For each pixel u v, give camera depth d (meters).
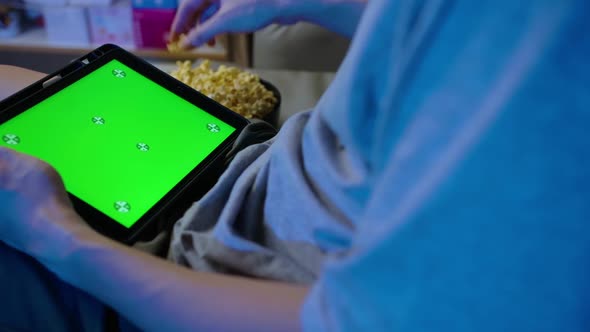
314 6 0.56
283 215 0.43
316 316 0.30
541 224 0.23
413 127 0.27
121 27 1.50
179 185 0.51
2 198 0.42
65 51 1.55
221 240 0.45
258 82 0.83
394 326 0.27
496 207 0.23
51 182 0.44
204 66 0.84
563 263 0.23
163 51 1.52
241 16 0.58
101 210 0.48
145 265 0.38
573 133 0.22
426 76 0.27
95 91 0.54
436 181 0.24
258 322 0.35
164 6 1.44
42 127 0.50
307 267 0.42
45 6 1.49
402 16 0.29
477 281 0.24
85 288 0.41
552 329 0.24
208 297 0.36
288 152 0.43
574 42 0.21
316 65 1.24
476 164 0.23
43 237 0.41
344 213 0.37
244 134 0.57
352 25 0.56
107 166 0.50
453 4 0.26
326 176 0.39
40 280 0.47
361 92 0.33
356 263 0.27
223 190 0.50
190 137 0.55
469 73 0.25
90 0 1.46
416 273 0.26
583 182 0.22
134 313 0.38
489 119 0.23
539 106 0.22
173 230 0.51
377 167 0.31
